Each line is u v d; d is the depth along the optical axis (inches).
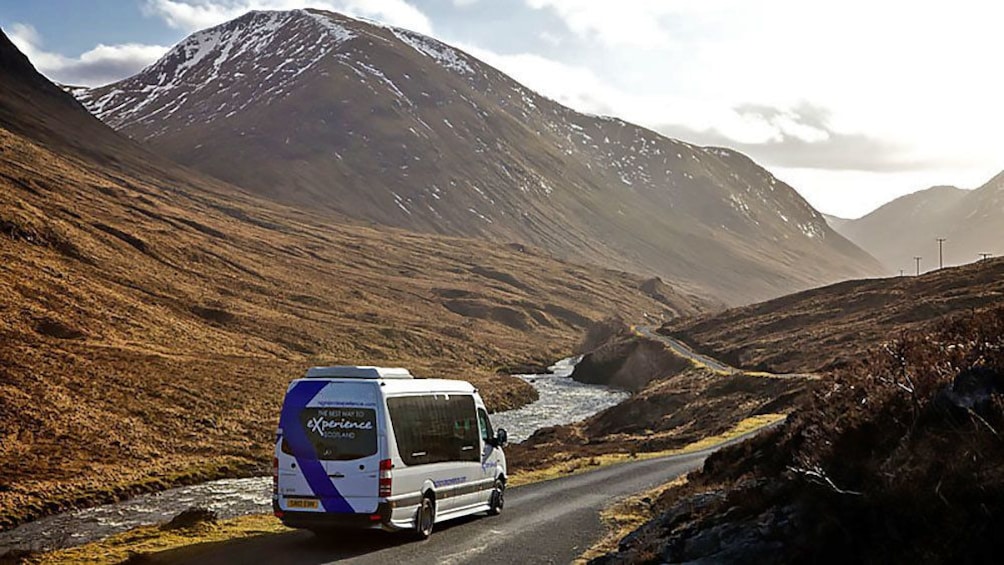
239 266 6796.3
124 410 2491.4
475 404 970.7
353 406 795.4
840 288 5708.7
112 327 3895.2
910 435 515.2
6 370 2539.4
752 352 4318.4
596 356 5182.1
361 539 835.4
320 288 7081.7
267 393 3110.2
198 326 4672.7
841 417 618.2
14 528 1374.3
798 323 4945.9
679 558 574.9
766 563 508.4
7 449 1934.1
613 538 837.8
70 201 6560.0
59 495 1583.4
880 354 812.0
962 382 519.5
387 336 5753.0
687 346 5108.3
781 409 2475.4
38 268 4315.9
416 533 821.9
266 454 2250.2
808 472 530.9
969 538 415.2
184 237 7037.4
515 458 1873.8
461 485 904.9
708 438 2119.8
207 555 760.3
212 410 2706.7
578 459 1776.6
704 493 789.2
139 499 1664.6
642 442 2282.2
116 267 5211.6
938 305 4266.7
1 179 6141.7
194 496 1692.9
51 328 3491.6
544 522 946.7
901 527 452.8
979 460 443.8
